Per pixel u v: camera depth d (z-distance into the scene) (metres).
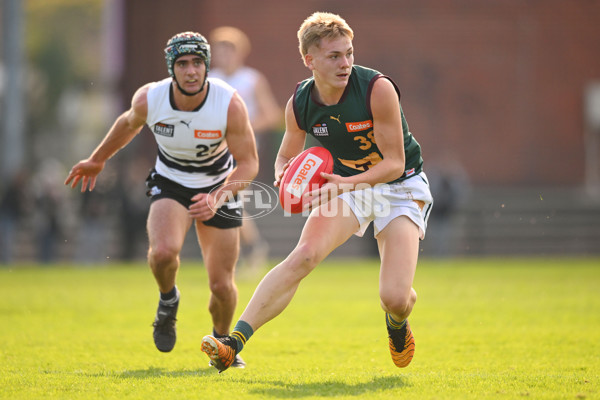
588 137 87.31
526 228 71.06
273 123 37.97
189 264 59.00
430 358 21.16
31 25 176.00
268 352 22.36
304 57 17.45
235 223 20.30
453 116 86.56
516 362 20.34
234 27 83.19
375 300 35.53
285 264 17.12
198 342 23.95
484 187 86.69
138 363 20.28
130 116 20.52
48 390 16.12
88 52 180.50
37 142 143.00
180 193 20.34
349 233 17.94
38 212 61.56
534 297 36.16
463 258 67.06
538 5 86.69
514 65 86.75
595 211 72.69
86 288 40.88
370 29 85.75
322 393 15.77
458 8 86.25
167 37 81.81
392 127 17.33
